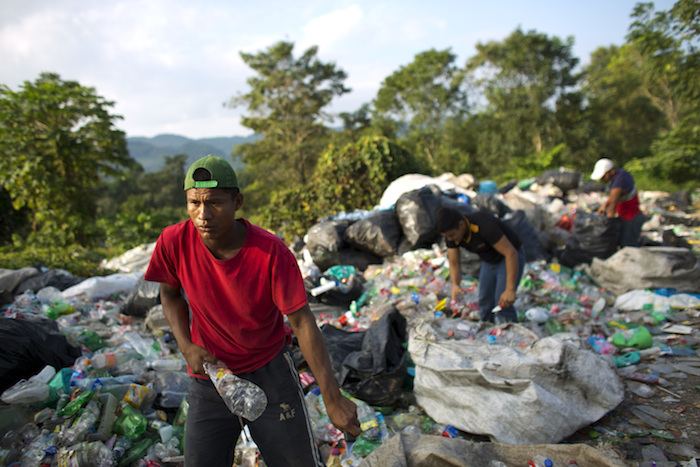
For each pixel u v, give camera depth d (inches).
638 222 207.2
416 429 101.1
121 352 129.1
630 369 120.3
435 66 1476.4
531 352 102.0
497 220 132.5
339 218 253.9
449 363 101.9
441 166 1275.8
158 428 99.1
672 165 685.9
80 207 751.7
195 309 60.6
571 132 1187.3
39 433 94.2
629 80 1272.1
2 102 701.3
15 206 724.7
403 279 197.9
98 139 761.0
